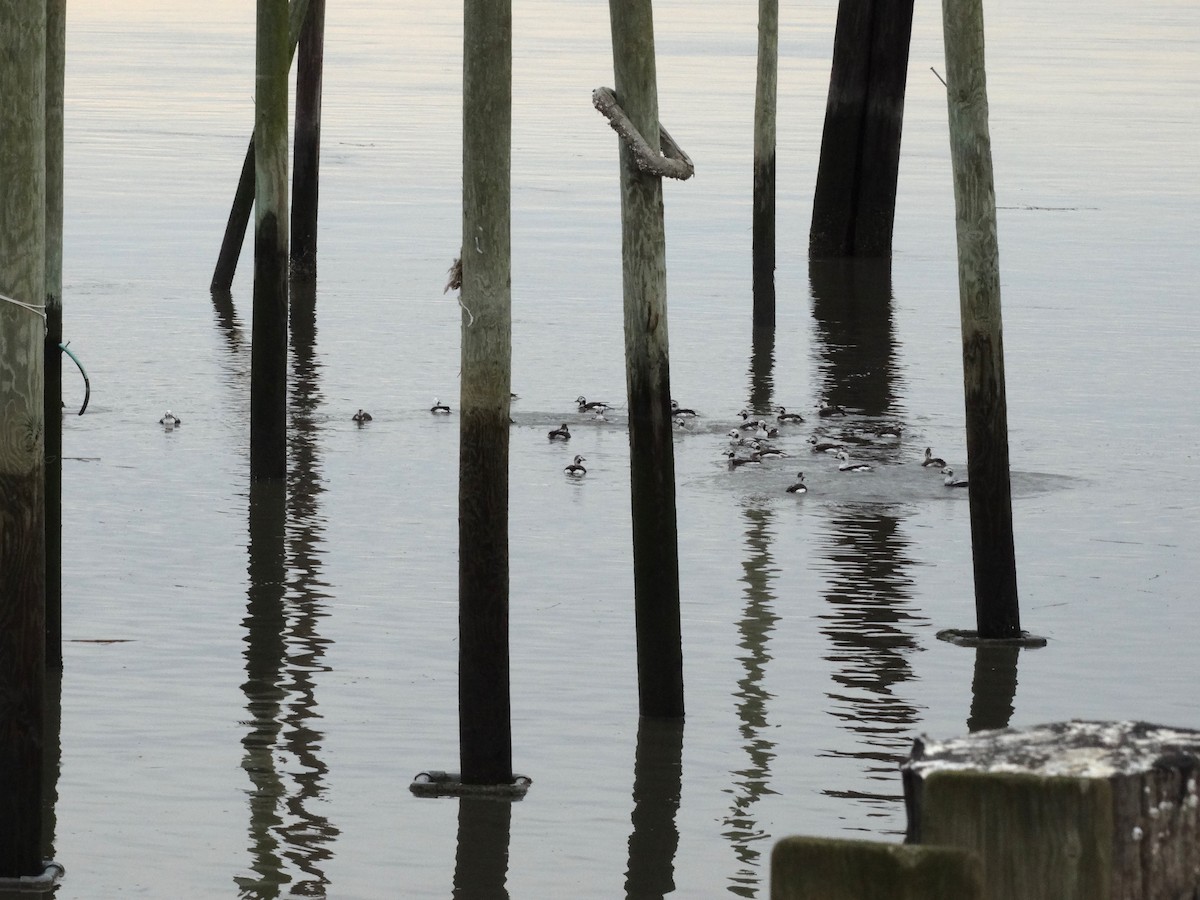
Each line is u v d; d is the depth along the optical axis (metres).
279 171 24.34
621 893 12.30
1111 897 5.34
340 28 152.12
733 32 146.38
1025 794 5.29
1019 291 43.00
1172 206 59.28
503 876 12.54
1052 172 67.38
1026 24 164.00
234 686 16.38
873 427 28.50
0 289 11.92
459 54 126.06
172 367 32.78
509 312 13.76
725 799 13.89
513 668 17.00
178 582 19.75
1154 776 5.46
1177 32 159.38
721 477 24.95
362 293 41.94
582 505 23.58
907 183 65.06
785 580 20.05
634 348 15.48
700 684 16.59
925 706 16.03
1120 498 24.02
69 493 23.70
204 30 150.50
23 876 12.32
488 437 13.78
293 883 12.38
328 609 18.88
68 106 84.75
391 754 14.80
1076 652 17.59
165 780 14.15
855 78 47.81
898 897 5.17
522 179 63.69
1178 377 32.81
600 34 145.00
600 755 14.80
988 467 17.84
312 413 29.22
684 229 53.47
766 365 34.12
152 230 51.16
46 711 15.61
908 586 19.86
